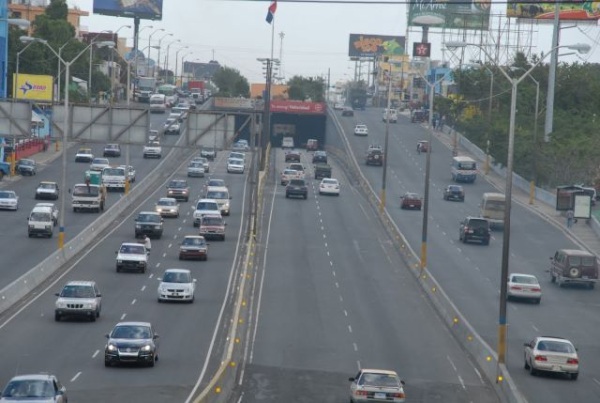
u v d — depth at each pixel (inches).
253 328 3631.9
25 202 6766.7
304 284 4616.1
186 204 7229.3
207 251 5236.2
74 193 6471.5
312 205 7450.8
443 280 4879.4
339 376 2970.0
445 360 3282.5
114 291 4165.8
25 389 2050.9
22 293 3986.2
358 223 6673.2
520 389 2923.2
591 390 2967.5
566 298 4685.0
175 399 2450.8
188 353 3093.0
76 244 5162.4
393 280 4837.6
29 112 4515.3
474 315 4121.6
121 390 2522.1
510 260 5600.4
